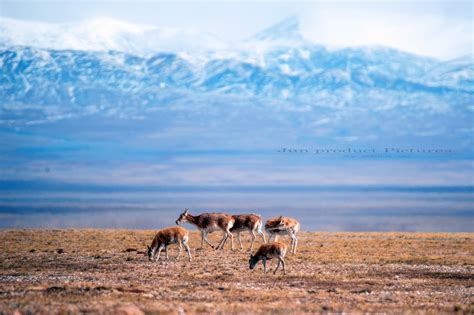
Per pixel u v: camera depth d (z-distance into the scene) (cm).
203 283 10638
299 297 9544
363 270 12369
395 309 8794
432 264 13338
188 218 15412
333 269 12431
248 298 9400
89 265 12644
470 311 8762
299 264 13038
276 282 10894
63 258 13750
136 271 11906
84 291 9619
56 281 10675
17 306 8388
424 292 10181
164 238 13250
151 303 8769
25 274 11500
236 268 12350
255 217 15388
